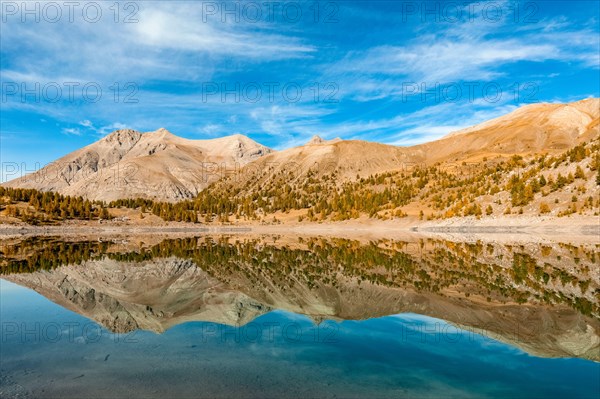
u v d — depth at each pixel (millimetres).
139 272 36062
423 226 148875
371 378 10930
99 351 13336
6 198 174250
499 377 10992
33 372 11500
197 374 11250
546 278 30766
